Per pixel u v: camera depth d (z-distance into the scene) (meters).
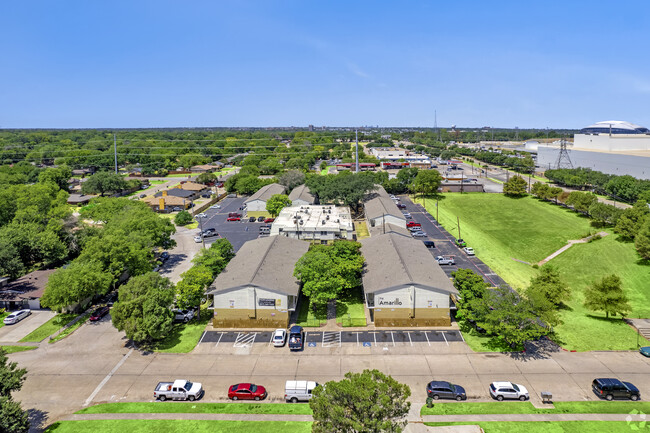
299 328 59.47
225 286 62.72
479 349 56.34
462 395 45.78
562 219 126.50
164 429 41.38
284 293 61.03
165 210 140.00
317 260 65.06
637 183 137.75
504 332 54.34
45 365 53.50
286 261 73.81
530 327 55.62
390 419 34.78
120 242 73.12
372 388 33.19
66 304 62.56
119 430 41.38
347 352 55.84
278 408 44.78
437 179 156.50
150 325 55.31
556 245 104.06
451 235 111.25
